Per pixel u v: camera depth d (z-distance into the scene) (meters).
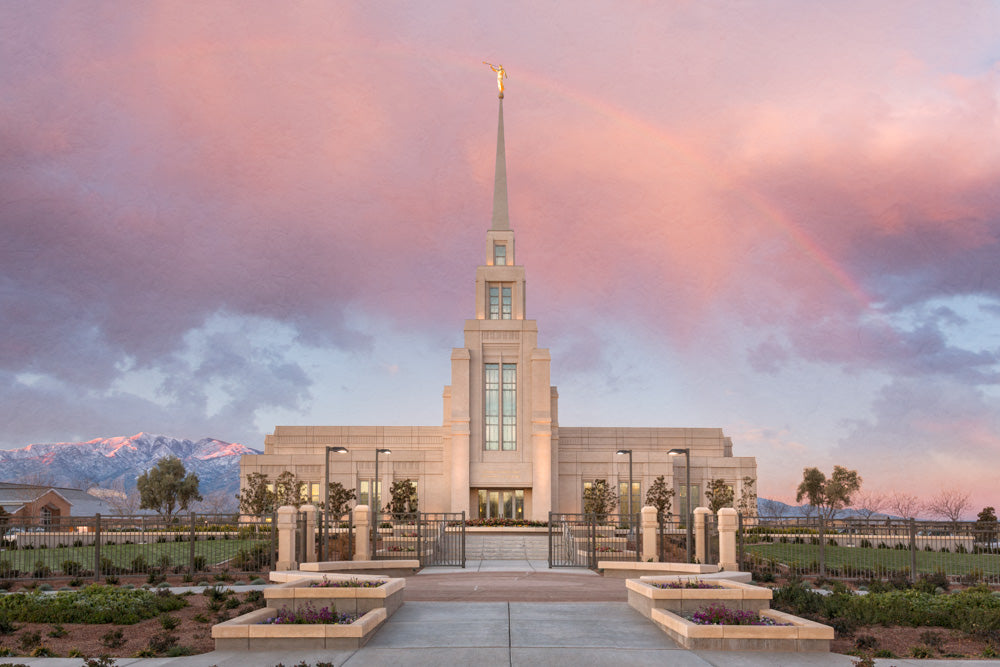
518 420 73.75
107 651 17.17
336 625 16.95
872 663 15.38
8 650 17.22
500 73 83.50
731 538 33.44
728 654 16.50
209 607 22.09
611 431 85.44
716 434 85.69
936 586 28.97
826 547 48.06
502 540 52.56
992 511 69.38
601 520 70.00
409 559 37.97
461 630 18.59
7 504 87.44
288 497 75.81
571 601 23.50
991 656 17.11
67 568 32.84
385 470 79.25
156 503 100.00
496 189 80.50
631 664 15.53
